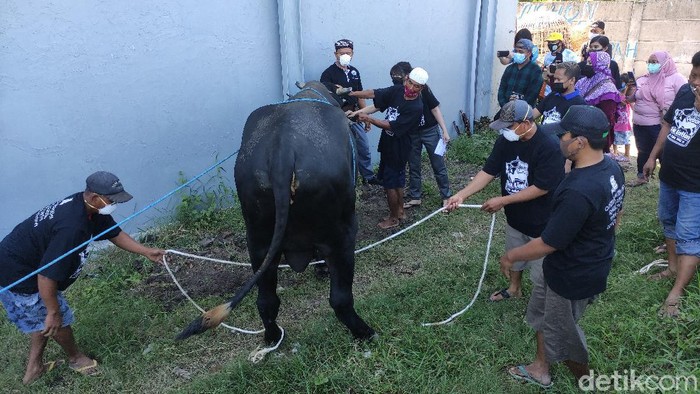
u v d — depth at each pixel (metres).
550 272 3.07
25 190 5.14
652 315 4.03
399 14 7.48
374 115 7.66
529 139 3.67
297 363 3.70
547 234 2.87
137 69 5.43
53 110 5.09
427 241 5.59
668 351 3.63
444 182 6.32
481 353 3.80
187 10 5.57
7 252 3.38
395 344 3.90
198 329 2.92
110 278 4.91
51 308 3.32
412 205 6.44
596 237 2.93
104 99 5.32
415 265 5.14
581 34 13.33
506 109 3.58
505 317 4.20
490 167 4.02
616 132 8.10
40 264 3.43
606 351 3.71
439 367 3.64
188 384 3.67
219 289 4.81
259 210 3.29
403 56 7.73
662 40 12.32
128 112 5.48
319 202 3.24
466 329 4.04
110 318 4.31
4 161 4.98
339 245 3.49
